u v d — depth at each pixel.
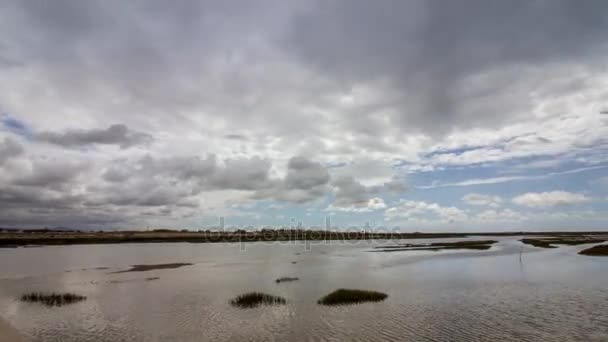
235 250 120.81
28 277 51.78
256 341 22.08
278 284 43.31
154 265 68.94
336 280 46.06
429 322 25.39
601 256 75.25
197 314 28.67
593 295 33.72
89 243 169.50
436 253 93.25
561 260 67.94
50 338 23.16
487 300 32.38
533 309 28.59
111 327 25.42
